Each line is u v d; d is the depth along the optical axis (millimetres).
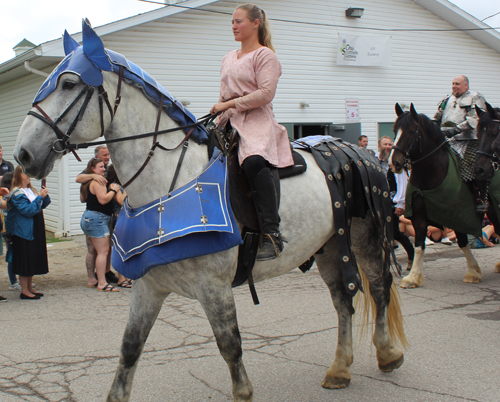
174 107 2730
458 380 3367
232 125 2881
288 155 3043
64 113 2367
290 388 3363
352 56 14281
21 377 3619
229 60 3004
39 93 2402
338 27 14180
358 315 4004
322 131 14773
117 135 2586
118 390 2727
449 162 6027
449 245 9445
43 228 6191
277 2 13344
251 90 2855
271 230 2736
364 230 3574
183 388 3396
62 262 8672
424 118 5910
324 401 3154
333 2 14078
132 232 2584
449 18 15656
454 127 6422
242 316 5141
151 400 3219
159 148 2639
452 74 16031
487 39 16172
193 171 2682
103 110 2477
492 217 6391
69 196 11328
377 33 14797
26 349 4262
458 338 4223
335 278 3543
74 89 2396
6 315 5402
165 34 11859
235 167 2826
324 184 3248
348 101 14414
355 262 3314
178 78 12078
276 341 4316
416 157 5934
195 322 5016
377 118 14883
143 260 2500
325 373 3590
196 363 3855
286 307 5449
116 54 2604
